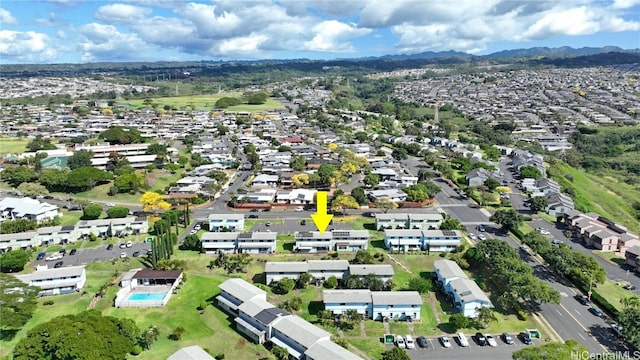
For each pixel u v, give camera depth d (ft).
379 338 318.24
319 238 453.58
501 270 379.14
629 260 433.89
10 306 319.06
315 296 373.20
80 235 489.67
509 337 313.94
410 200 590.14
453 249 456.86
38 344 274.77
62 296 372.17
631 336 299.17
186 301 364.79
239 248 450.30
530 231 507.30
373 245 471.62
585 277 376.68
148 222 521.65
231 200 589.32
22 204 549.54
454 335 321.93
